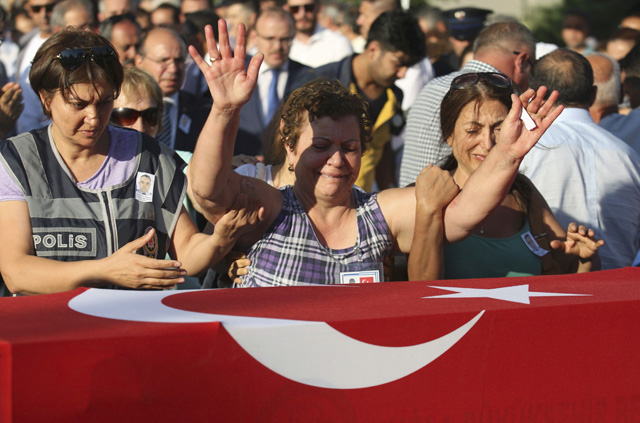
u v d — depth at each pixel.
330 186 7.88
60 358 4.43
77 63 7.46
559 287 6.36
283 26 20.55
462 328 5.27
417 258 8.32
